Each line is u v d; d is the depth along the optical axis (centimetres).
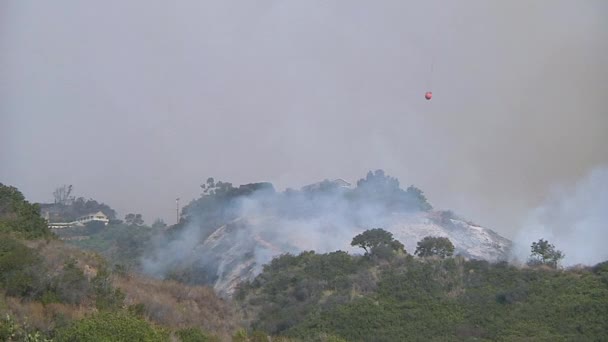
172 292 7575
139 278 7744
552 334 8425
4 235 6775
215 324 7325
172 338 5891
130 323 5394
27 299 6103
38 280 6178
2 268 6169
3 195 8006
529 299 9219
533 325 8675
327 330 8750
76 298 6272
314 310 9256
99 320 5347
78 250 7356
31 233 7519
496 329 8688
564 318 8706
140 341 5297
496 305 9175
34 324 5616
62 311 5941
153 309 6800
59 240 7819
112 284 6812
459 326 8769
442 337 8556
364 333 8688
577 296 9100
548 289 9431
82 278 6419
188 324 6919
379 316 8969
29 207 7981
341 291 9700
